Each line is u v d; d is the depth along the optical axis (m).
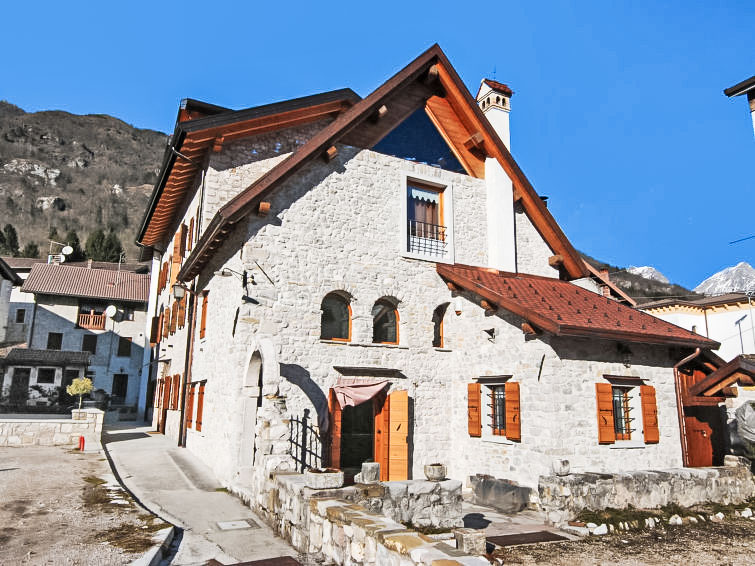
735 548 9.17
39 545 7.33
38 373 31.53
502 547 8.84
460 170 16.52
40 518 8.70
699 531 10.26
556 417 11.63
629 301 20.08
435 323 15.25
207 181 14.88
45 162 139.00
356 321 13.53
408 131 15.71
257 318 12.12
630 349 13.30
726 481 12.62
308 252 13.12
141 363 34.78
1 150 135.25
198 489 11.74
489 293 13.20
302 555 7.62
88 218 118.12
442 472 9.62
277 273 12.56
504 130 18.39
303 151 13.12
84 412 17.41
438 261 15.29
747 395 16.05
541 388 12.01
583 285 17.88
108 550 7.14
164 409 21.69
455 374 14.70
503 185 16.72
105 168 146.75
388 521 6.39
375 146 14.98
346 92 16.98
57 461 13.87
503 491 11.80
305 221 13.23
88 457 14.70
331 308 13.74
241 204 11.97
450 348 14.97
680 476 11.96
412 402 13.98
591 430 12.12
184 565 7.16
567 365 12.10
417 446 13.83
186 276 17.41
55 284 34.22
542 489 10.73
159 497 10.91
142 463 14.45
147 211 21.97
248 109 14.84
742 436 14.03
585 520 10.13
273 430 10.24
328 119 17.28
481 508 12.00
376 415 13.62
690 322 39.16
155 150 170.88
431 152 16.03
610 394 12.55
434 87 16.52
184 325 18.84
